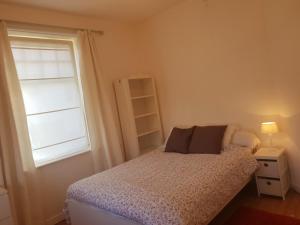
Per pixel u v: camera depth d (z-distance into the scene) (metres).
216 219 2.76
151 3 3.75
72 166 3.55
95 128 3.75
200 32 3.83
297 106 2.94
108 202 2.29
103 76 3.93
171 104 4.38
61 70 3.60
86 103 3.69
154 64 4.49
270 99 3.31
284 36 2.90
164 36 4.27
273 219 2.57
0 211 2.48
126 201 2.20
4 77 2.88
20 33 3.21
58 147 3.49
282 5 2.85
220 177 2.55
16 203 2.91
